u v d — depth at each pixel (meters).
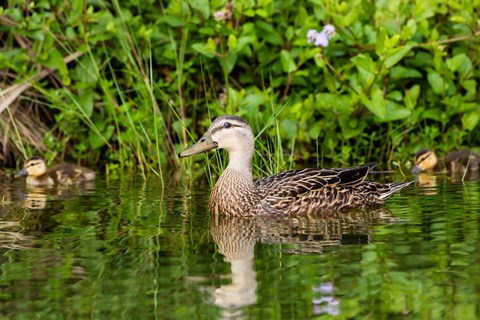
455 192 12.32
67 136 15.88
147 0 15.70
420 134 15.45
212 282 7.97
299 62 14.73
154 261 8.68
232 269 8.37
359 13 15.22
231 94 14.23
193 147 11.71
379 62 14.03
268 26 14.90
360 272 8.20
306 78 15.42
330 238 9.59
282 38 15.34
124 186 13.39
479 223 10.11
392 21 14.82
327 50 15.00
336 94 14.71
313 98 15.19
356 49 14.90
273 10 15.05
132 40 15.40
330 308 7.26
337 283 7.89
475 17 14.90
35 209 11.52
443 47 14.68
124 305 7.40
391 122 15.22
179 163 15.09
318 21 15.17
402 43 14.54
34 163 13.92
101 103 15.70
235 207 11.16
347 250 9.00
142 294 7.66
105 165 15.56
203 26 15.20
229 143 11.55
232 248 9.20
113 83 15.85
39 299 7.57
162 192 12.80
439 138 15.70
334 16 14.59
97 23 15.38
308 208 11.30
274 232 10.05
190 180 13.64
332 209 11.41
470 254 8.72
